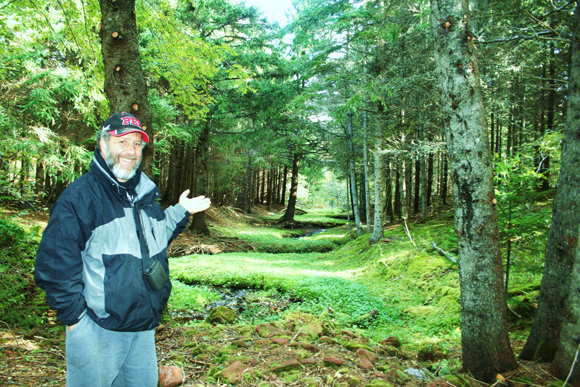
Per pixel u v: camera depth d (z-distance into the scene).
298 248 16.34
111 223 1.72
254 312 7.12
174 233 2.21
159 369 2.66
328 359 3.14
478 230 3.10
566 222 3.29
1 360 2.85
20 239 5.10
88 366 1.69
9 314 3.72
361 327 6.15
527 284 5.90
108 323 1.69
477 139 3.06
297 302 7.91
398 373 3.11
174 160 22.20
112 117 1.83
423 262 8.88
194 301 7.47
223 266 11.06
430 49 11.89
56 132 11.32
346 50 12.52
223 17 15.28
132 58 4.34
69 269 1.56
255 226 23.39
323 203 51.72
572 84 3.31
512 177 4.76
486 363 3.12
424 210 16.22
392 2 11.32
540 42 11.78
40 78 9.23
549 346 3.32
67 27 6.00
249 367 2.93
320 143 19.97
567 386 2.72
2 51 6.93
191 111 6.70
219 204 27.34
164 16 5.53
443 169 21.14
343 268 11.07
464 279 3.23
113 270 1.70
